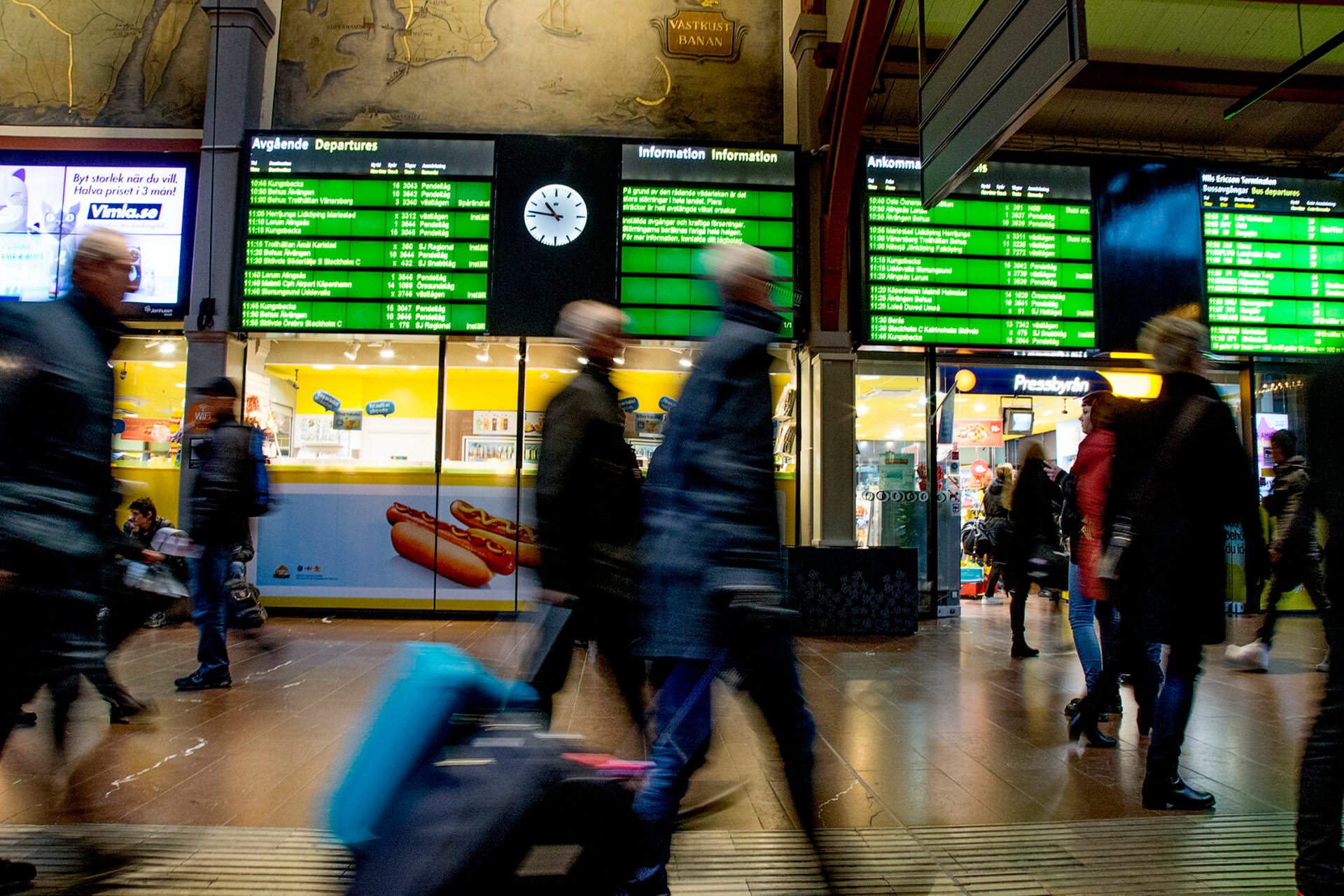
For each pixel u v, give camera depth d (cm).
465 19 862
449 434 880
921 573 862
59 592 226
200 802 302
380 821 119
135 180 800
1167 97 890
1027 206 830
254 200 795
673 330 799
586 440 264
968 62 504
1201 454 295
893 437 876
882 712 455
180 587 335
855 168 789
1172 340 308
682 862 258
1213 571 297
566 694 493
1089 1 839
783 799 315
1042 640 717
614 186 805
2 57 836
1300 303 854
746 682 228
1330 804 210
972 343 817
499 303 795
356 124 848
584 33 868
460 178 801
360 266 795
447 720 122
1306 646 677
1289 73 676
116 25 845
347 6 857
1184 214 842
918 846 272
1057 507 626
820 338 812
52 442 228
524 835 116
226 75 813
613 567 265
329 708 444
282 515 822
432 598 821
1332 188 870
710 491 220
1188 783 337
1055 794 323
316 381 880
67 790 312
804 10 859
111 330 253
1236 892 241
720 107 868
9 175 798
